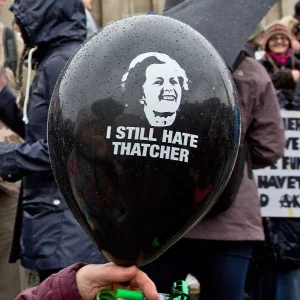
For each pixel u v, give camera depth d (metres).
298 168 4.74
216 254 3.34
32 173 3.28
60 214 3.30
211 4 3.36
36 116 3.30
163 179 1.36
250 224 3.35
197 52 1.42
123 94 1.36
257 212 3.40
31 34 3.38
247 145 3.50
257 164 3.58
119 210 1.39
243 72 3.43
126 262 1.46
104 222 1.41
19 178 3.32
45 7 3.35
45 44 3.38
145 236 1.41
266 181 4.73
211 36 3.28
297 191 4.72
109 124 1.36
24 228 3.35
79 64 1.43
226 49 3.27
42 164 3.27
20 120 3.84
